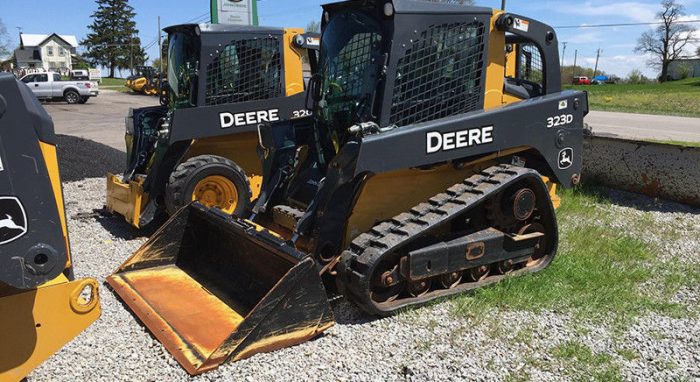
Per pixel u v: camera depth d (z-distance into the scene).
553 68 5.22
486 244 4.61
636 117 21.05
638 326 4.20
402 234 4.14
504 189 4.74
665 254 5.86
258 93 6.52
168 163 6.11
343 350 3.76
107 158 11.66
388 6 4.28
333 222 4.27
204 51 6.17
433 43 4.45
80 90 28.44
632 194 8.26
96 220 6.94
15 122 2.54
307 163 5.22
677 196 7.81
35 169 2.59
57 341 2.96
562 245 5.83
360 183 4.26
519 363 3.65
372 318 4.23
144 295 4.36
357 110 4.58
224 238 4.69
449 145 4.38
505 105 4.81
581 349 3.82
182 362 3.49
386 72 4.30
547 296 4.57
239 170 6.21
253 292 4.31
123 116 21.91
